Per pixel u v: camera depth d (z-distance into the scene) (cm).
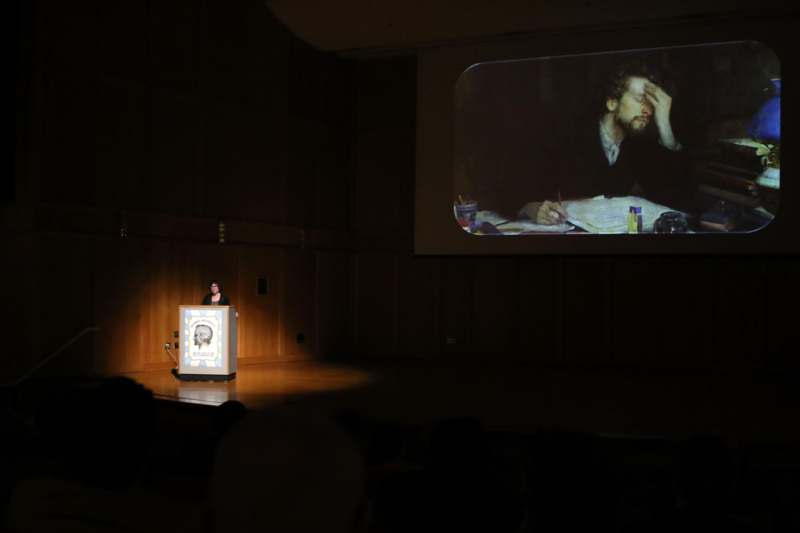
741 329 1131
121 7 970
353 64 1303
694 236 1117
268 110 1173
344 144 1299
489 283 1241
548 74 1189
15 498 162
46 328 888
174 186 1038
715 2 1020
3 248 873
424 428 585
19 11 869
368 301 1293
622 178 1154
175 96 1038
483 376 1037
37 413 308
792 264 1115
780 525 379
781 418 706
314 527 94
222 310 906
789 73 1079
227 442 99
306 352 1222
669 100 1134
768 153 1090
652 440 608
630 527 251
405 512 225
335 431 100
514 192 1203
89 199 934
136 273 981
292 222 1209
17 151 880
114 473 180
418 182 1244
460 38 1187
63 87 908
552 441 273
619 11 1055
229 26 1113
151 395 193
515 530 230
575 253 1170
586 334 1195
